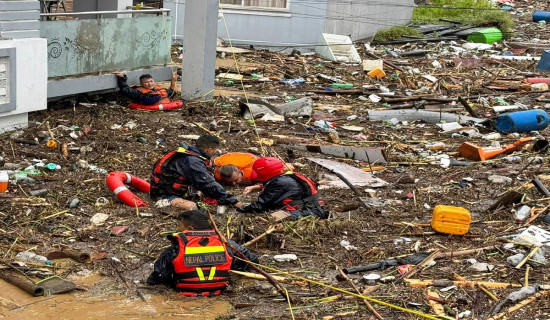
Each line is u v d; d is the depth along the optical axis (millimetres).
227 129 12945
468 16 30312
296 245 8172
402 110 14984
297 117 14398
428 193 10125
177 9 22156
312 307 6723
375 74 19484
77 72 12906
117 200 9156
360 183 10391
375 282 7230
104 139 11664
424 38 26672
